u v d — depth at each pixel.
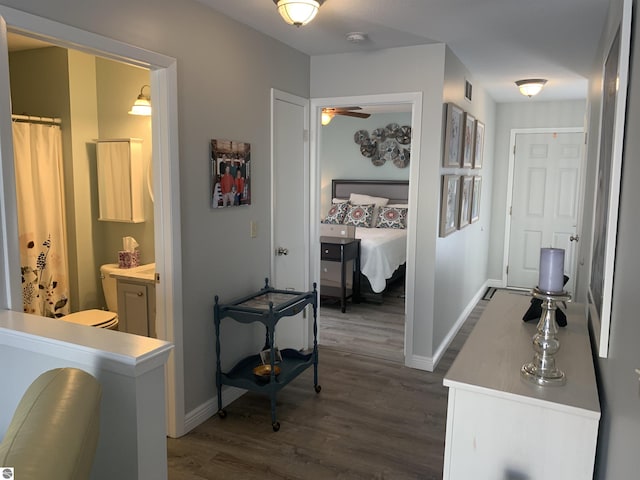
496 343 2.07
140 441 1.64
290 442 2.77
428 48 3.60
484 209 6.10
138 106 3.58
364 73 3.83
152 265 3.80
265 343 3.56
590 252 2.58
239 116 3.15
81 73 3.84
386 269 5.73
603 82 2.39
